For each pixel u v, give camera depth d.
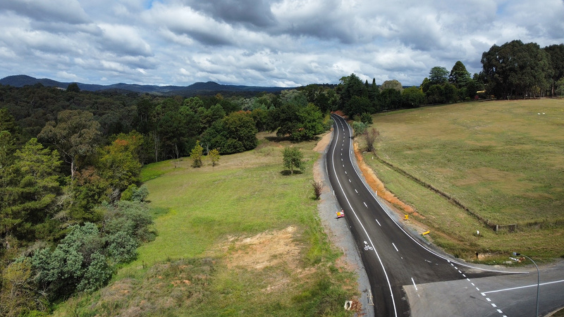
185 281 37.81
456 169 69.56
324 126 138.25
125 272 41.41
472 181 61.34
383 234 45.50
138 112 188.88
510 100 157.88
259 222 53.94
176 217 59.91
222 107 168.25
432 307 29.39
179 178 91.25
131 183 72.19
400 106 181.88
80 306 35.06
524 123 108.50
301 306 31.34
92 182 61.69
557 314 26.70
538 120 110.94
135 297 34.91
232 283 37.28
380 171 73.81
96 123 66.31
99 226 50.16
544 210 45.97
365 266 37.59
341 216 52.41
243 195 68.88
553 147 77.81
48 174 50.22
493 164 70.06
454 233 43.25
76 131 64.50
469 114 135.38
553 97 158.00
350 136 123.12
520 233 41.31
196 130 144.12
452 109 153.50
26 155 48.66
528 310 27.69
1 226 39.72
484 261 36.25
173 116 127.50
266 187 72.62
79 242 39.78
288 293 34.16
